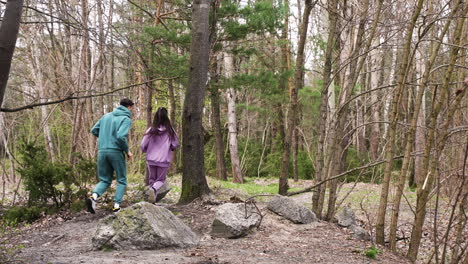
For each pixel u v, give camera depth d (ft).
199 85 26.48
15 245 18.20
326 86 25.00
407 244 23.97
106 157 20.93
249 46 53.11
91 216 24.00
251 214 20.03
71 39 47.14
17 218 24.79
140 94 70.85
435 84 16.67
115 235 16.16
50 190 26.40
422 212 17.49
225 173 71.10
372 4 24.93
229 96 70.23
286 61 76.18
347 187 46.62
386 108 42.83
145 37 38.14
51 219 24.16
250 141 95.86
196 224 20.42
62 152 71.15
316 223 22.18
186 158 26.35
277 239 18.58
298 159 74.23
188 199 25.96
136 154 59.41
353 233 20.99
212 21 42.14
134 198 27.89
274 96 59.98
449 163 20.57
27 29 47.70
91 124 51.55
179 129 83.82
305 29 26.25
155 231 16.20
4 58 11.72
